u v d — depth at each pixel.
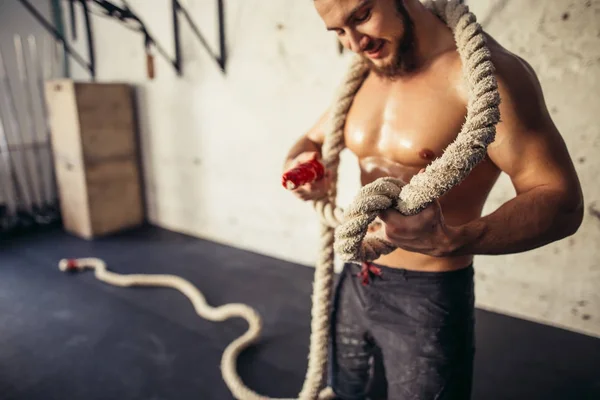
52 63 3.60
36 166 3.52
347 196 2.28
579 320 1.80
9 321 1.97
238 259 2.71
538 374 1.56
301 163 0.96
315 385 1.25
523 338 1.78
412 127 0.82
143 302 2.16
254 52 2.49
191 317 2.01
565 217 0.68
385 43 0.79
